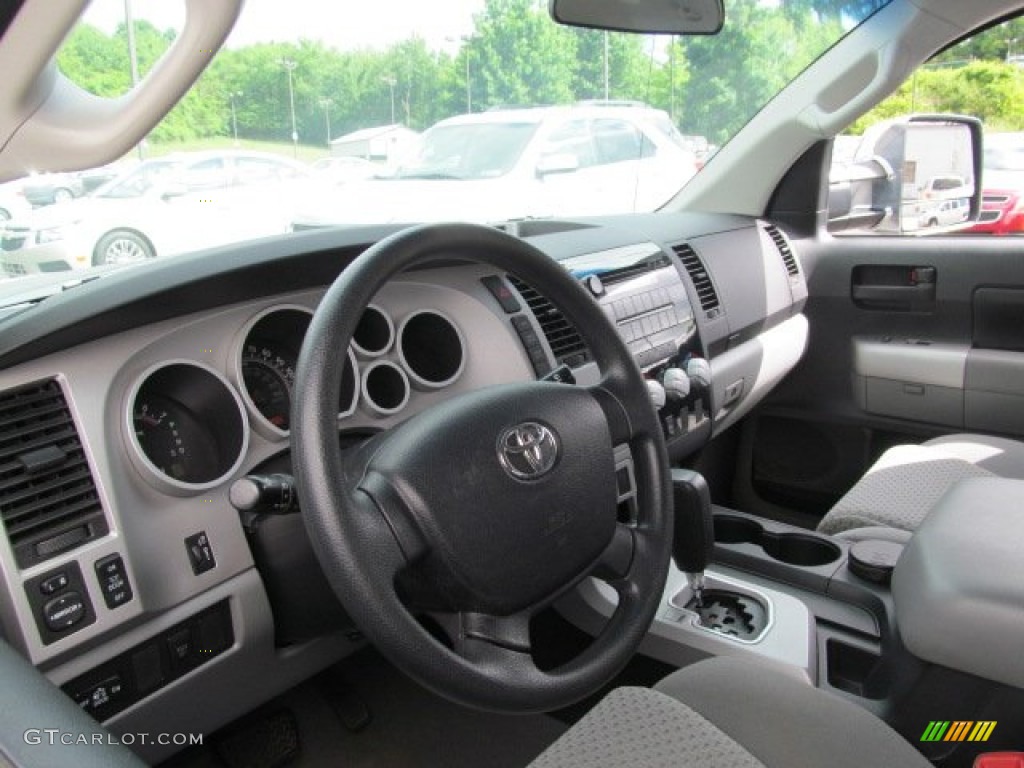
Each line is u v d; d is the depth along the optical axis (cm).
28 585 96
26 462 98
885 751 93
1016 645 109
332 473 80
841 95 242
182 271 116
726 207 276
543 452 94
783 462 273
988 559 119
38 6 69
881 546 162
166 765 143
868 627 151
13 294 135
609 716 95
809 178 262
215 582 112
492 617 89
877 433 261
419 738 153
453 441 89
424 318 149
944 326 245
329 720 155
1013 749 116
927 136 247
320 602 119
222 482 114
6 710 65
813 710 98
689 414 204
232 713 121
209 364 118
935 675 121
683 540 144
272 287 126
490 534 88
